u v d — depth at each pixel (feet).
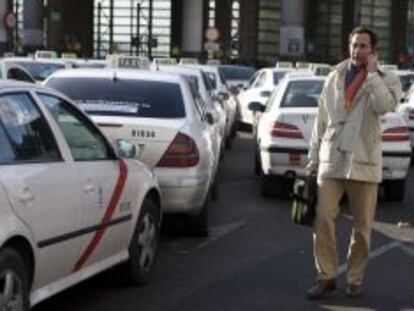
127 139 44.39
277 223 55.42
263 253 46.19
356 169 35.53
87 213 31.83
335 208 36.42
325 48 393.50
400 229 54.80
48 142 30.53
